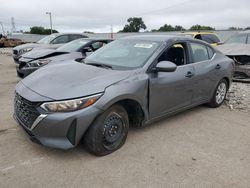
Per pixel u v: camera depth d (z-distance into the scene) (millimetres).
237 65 7348
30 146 3498
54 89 3119
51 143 3002
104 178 2885
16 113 3475
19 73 7031
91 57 4484
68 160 3201
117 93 3225
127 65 3834
